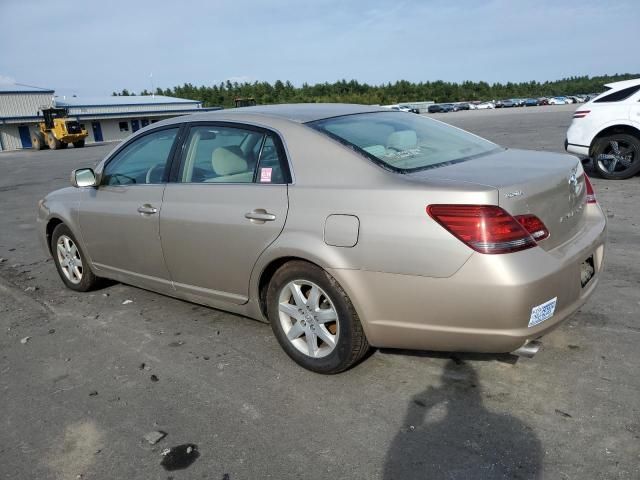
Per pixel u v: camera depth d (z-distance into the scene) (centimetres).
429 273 267
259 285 344
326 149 313
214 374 338
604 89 884
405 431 270
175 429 285
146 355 370
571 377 305
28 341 404
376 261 280
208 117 382
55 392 330
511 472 237
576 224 311
